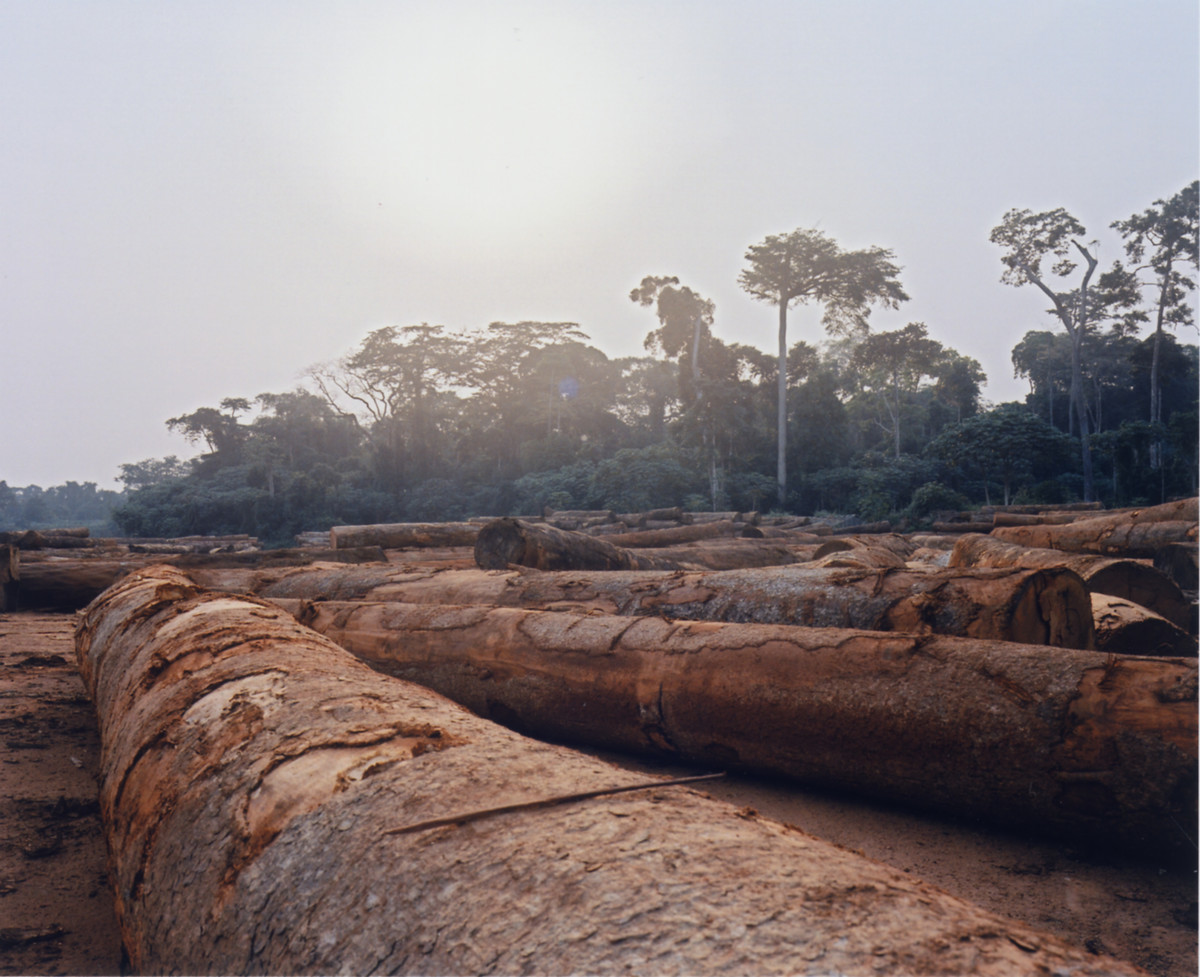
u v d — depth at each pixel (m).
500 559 7.28
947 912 1.16
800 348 52.81
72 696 4.73
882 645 3.09
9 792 3.21
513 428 63.88
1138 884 2.36
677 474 40.44
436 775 1.70
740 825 1.50
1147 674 2.57
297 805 1.74
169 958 1.71
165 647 3.10
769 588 4.41
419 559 11.35
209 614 3.46
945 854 2.59
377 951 1.31
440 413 68.12
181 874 1.81
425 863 1.42
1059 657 2.76
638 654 3.63
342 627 4.74
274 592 6.65
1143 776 2.42
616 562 8.22
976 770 2.70
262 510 56.41
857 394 64.75
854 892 1.20
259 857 1.66
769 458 49.03
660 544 14.52
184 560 9.69
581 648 3.81
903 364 57.38
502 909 1.26
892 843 2.68
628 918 1.17
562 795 1.57
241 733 2.12
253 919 1.54
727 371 48.09
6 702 4.56
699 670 3.40
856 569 4.37
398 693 2.36
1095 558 5.61
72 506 165.88
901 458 44.31
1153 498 31.25
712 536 14.92
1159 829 2.42
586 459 51.66
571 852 1.35
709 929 1.12
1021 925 1.15
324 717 2.09
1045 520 15.03
